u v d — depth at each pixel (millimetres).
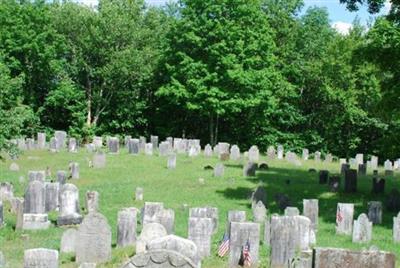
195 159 42438
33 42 54375
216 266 17312
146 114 61219
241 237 17500
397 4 26062
